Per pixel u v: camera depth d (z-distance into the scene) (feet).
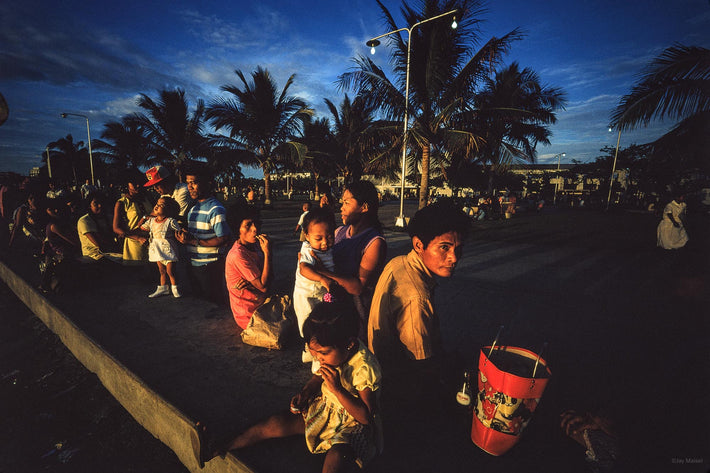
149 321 10.55
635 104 24.35
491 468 5.18
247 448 5.52
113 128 79.97
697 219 49.03
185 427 6.18
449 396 5.93
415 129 40.06
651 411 7.49
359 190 6.75
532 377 4.81
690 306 14.82
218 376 7.63
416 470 5.11
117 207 14.16
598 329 12.63
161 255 12.10
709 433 6.35
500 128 41.73
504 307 14.99
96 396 8.77
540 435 6.18
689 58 21.16
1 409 8.50
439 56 37.83
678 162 33.78
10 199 29.63
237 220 9.32
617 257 25.85
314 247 6.82
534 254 27.12
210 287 12.17
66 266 13.29
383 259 6.55
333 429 4.97
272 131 69.92
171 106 75.00
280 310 9.30
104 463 6.80
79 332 9.85
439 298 16.25
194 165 11.69
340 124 94.48
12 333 12.63
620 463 5.58
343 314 4.51
